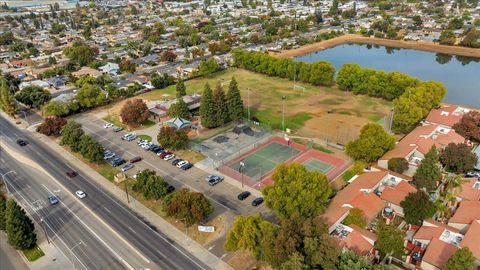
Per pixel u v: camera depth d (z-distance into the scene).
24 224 92.56
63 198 116.50
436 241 86.69
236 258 89.44
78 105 184.88
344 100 193.50
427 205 93.62
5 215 94.50
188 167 131.00
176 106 168.12
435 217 101.06
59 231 101.56
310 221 80.56
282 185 97.56
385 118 168.25
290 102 192.75
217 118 158.88
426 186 107.38
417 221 95.19
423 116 157.38
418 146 129.75
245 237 83.12
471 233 87.12
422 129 146.88
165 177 126.00
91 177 128.00
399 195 104.25
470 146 134.50
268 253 78.75
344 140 148.62
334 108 182.88
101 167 133.88
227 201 112.19
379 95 194.62
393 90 184.00
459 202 105.75
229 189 118.44
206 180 123.12
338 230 91.94
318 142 148.50
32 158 143.25
